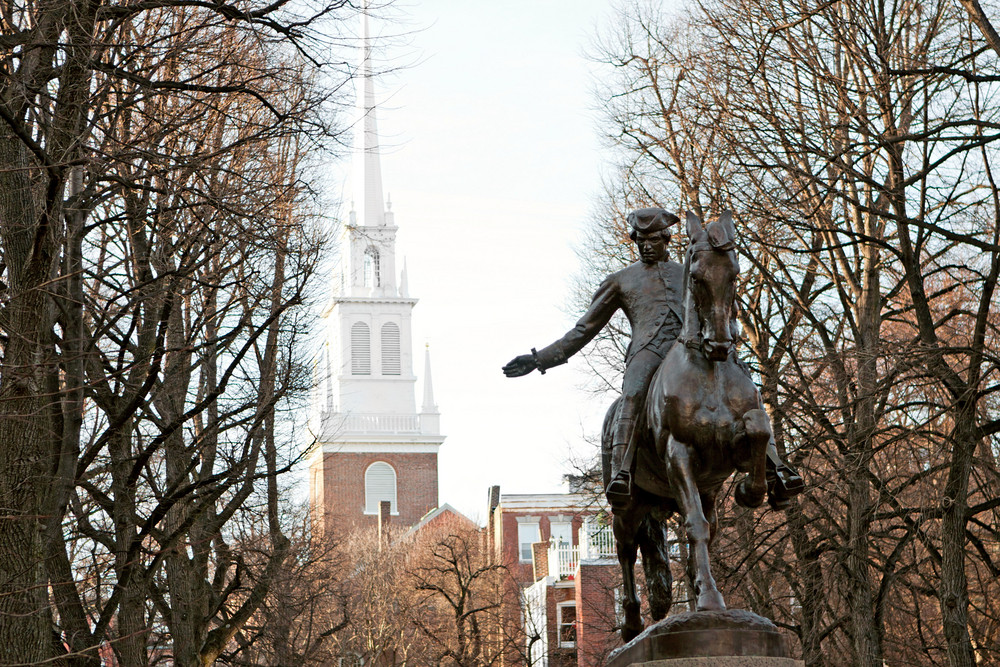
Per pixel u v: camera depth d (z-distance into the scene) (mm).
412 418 130625
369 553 77438
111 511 22688
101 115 18844
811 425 29406
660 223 13625
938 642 30406
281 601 29656
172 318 25562
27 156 17844
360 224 138125
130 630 23266
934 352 24562
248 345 23016
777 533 31188
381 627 58500
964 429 24891
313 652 33625
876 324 28641
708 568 11680
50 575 20453
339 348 133250
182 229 23359
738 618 11383
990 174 26203
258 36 18344
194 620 27625
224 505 30688
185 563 26594
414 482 128625
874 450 25531
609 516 40188
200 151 21484
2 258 19281
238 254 24438
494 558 70250
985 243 24266
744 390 12078
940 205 27109
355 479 128250
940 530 29031
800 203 27391
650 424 12539
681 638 11359
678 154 33938
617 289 13758
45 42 16812
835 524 27875
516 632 65000
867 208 24984
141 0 17938
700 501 11953
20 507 16609
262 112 23484
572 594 72625
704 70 31547
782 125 28625
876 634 27516
